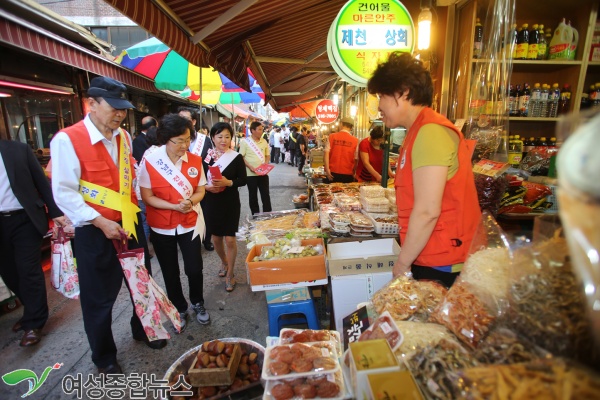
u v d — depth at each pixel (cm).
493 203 207
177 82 598
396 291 123
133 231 219
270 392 107
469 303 92
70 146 190
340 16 231
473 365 79
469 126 256
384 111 145
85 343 257
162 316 286
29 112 445
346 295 200
